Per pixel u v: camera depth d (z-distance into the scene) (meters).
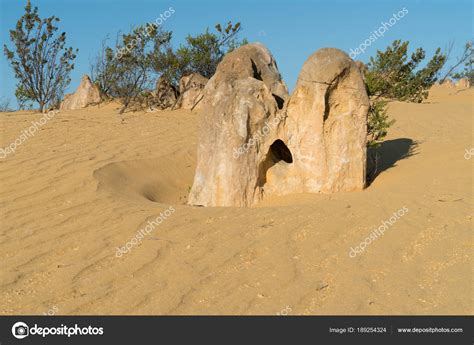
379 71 23.34
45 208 8.22
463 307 5.22
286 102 9.02
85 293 5.66
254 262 6.17
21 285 5.89
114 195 8.75
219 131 8.89
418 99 24.59
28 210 8.17
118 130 14.53
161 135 14.10
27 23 22.28
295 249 6.42
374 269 5.94
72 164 10.44
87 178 9.41
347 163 8.93
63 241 6.98
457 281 5.63
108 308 5.36
